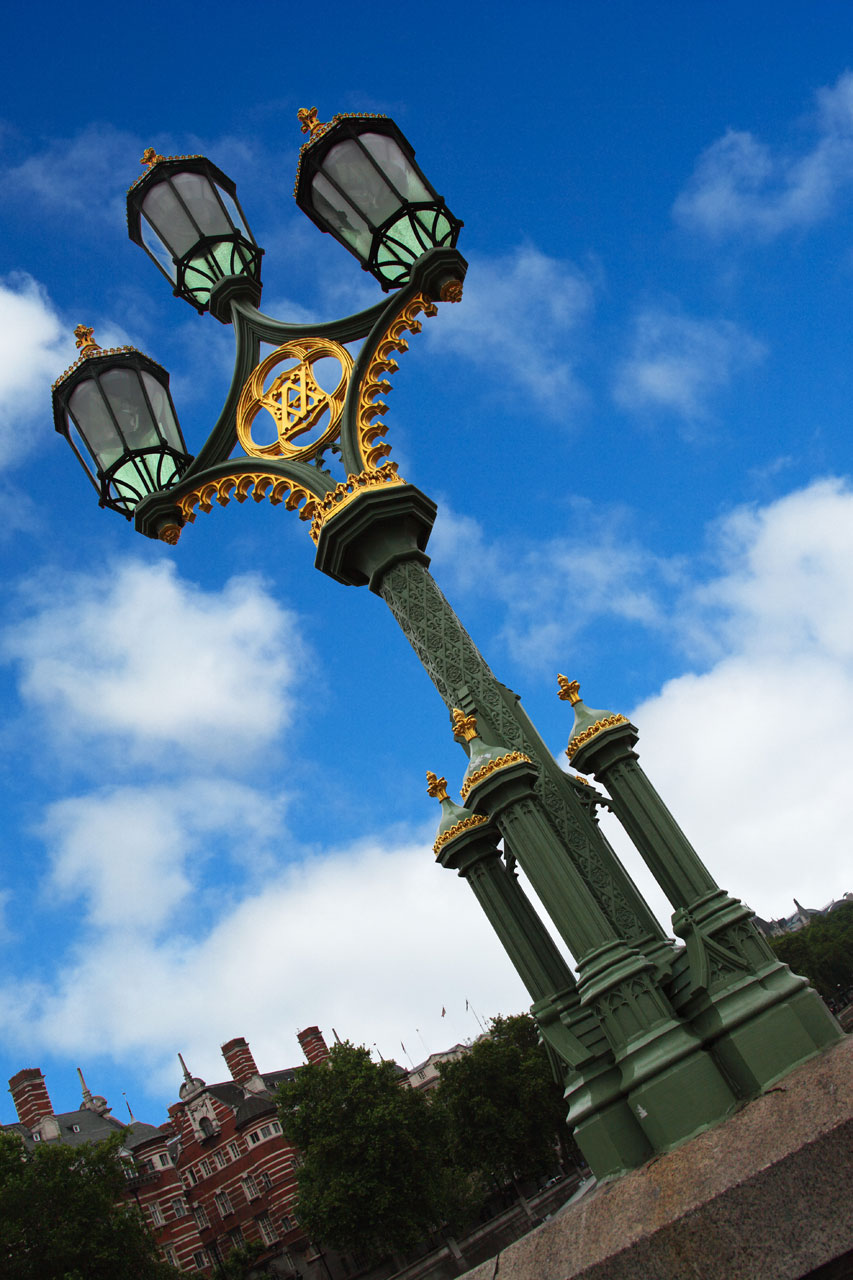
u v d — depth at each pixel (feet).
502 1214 148.66
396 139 16.56
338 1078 137.28
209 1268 174.40
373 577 15.24
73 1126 193.26
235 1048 218.79
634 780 13.53
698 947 11.83
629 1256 8.35
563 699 14.60
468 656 14.49
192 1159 194.18
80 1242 94.38
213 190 19.10
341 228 16.99
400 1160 129.59
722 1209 8.16
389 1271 163.32
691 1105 10.52
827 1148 8.04
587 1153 11.59
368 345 15.90
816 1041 10.80
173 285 19.34
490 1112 147.33
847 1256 7.70
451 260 15.69
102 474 17.74
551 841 12.10
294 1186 181.78
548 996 12.81
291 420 16.75
